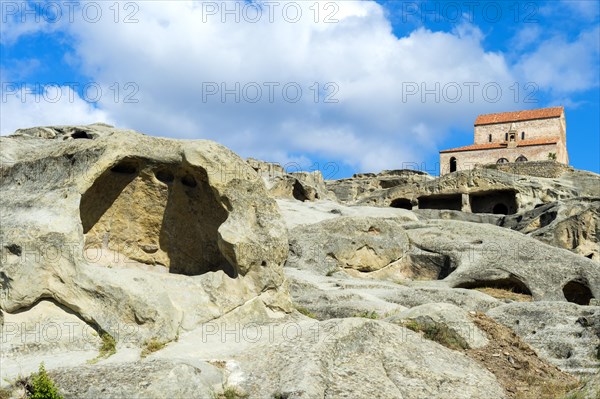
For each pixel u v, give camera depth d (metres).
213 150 18.81
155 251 19.98
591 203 40.16
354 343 15.82
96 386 13.11
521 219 43.84
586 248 37.31
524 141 89.38
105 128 39.34
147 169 19.09
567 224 37.91
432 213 47.12
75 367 14.15
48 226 16.67
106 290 16.45
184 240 20.16
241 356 15.70
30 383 13.67
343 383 14.21
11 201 17.89
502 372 16.55
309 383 13.59
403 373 15.12
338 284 25.41
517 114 92.88
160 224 19.89
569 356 18.27
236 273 18.56
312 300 22.81
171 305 16.83
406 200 58.00
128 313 16.38
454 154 91.19
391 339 16.44
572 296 29.30
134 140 18.72
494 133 92.69
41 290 16.45
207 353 15.88
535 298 27.38
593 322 19.22
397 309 21.05
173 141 19.34
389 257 30.48
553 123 89.50
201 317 17.44
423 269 30.69
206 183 19.19
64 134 39.38
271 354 15.41
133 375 13.41
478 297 23.48
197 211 19.89
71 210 17.14
